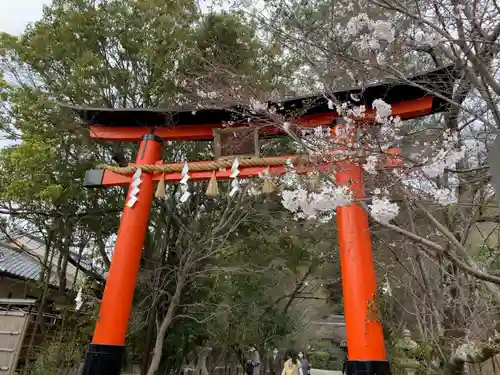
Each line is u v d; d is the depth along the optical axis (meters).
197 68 9.09
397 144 5.19
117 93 10.35
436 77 5.04
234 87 7.37
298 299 15.37
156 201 10.74
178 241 10.79
